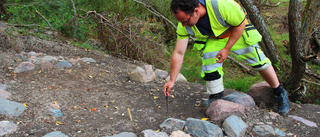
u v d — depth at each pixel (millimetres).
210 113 2711
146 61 5648
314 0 5562
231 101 2904
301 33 5207
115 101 3068
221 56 2389
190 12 2123
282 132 2559
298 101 5637
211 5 2234
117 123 2475
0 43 3945
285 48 7781
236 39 2355
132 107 2943
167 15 7938
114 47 5504
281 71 6332
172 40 7664
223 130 2490
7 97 2666
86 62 4348
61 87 3246
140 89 3631
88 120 2492
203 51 2670
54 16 6312
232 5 2221
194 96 3562
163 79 4285
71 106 2760
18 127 2193
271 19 9016
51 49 4609
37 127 2242
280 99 2920
